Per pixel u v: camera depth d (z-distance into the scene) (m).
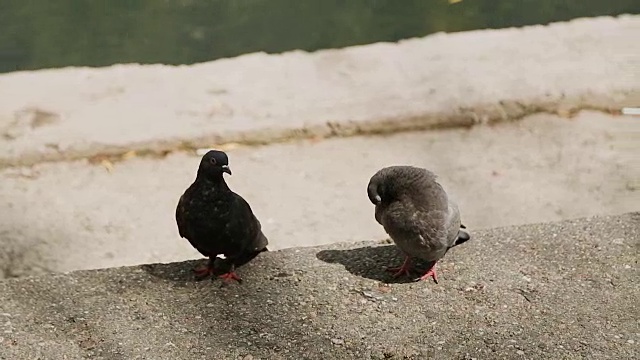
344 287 7.29
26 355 6.54
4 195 10.01
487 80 11.92
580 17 15.06
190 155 10.81
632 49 12.73
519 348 6.51
